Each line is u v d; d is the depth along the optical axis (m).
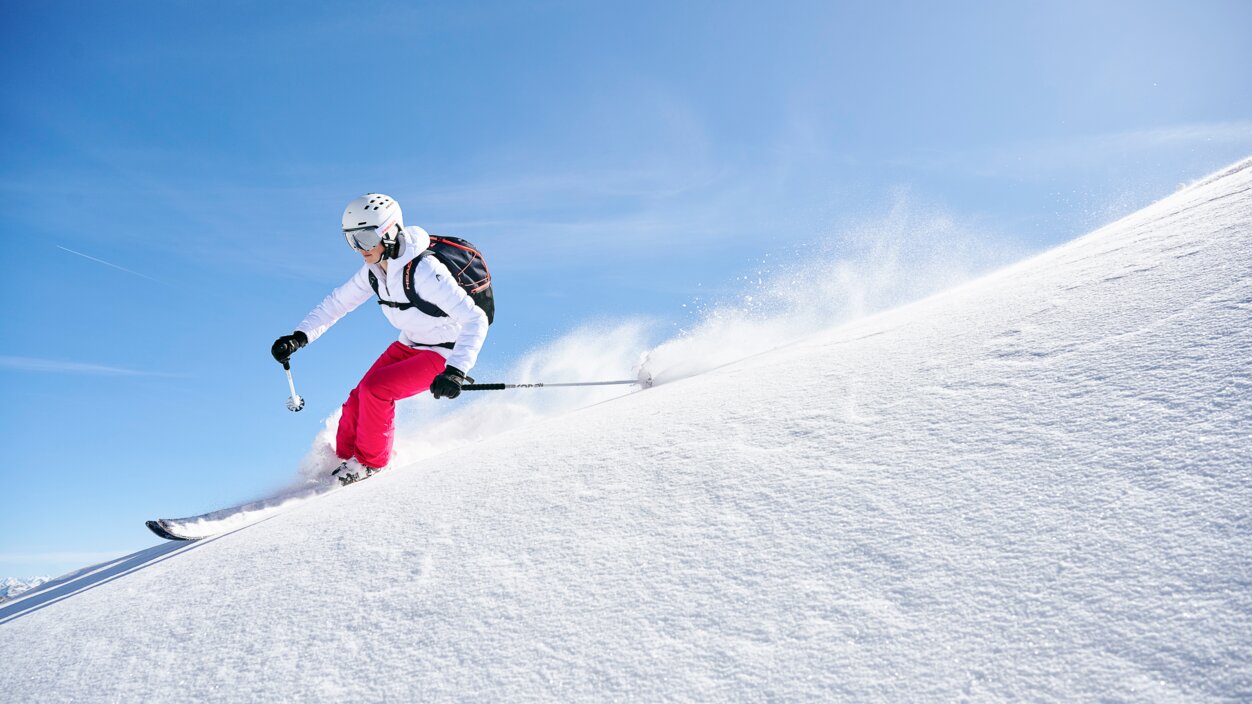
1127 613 1.01
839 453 1.81
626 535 1.68
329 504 2.69
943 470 1.56
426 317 4.04
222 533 3.39
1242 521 1.10
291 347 4.22
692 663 1.18
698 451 2.10
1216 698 0.85
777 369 3.03
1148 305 2.13
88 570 3.33
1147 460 1.34
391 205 3.90
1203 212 3.20
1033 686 0.95
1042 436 1.57
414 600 1.62
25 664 1.82
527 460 2.49
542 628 1.39
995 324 2.51
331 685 1.38
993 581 1.17
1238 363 1.56
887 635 1.12
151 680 1.56
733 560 1.45
